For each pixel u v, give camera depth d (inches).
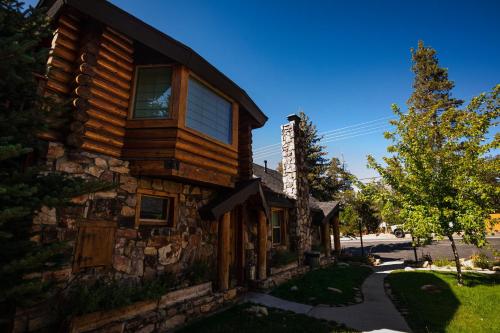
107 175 203.9
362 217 721.6
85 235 181.8
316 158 1174.3
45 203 112.5
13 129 112.0
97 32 207.6
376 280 417.1
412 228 365.7
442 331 208.2
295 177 507.2
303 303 280.4
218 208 260.1
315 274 430.9
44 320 154.7
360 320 232.7
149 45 219.1
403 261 615.8
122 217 209.3
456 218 334.6
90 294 168.4
